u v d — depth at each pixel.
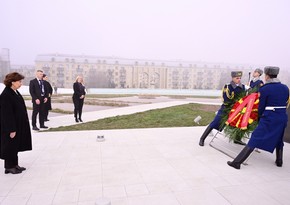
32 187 3.17
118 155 4.54
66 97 22.14
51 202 2.78
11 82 3.48
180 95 32.50
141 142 5.53
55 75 56.91
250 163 4.22
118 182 3.34
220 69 65.69
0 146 3.52
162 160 4.28
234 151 4.88
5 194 2.97
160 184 3.29
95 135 6.20
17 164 3.71
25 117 3.74
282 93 3.75
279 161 4.07
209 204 2.78
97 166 3.95
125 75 60.28
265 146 3.78
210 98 26.48
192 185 3.28
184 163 4.14
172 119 9.30
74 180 3.40
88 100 19.98
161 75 62.25
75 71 57.69
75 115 8.27
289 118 5.65
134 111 11.87
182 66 63.72
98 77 58.75
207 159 4.37
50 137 5.93
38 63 56.09
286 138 5.74
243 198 2.94
